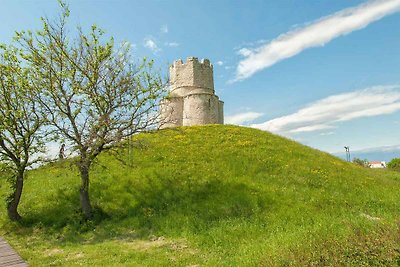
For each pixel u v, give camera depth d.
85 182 20.84
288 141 36.53
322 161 30.61
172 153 30.00
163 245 15.62
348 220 14.05
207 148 31.34
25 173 21.88
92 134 19.86
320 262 8.66
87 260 14.02
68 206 22.17
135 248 15.46
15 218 20.94
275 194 21.36
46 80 20.38
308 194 21.92
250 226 16.73
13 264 12.63
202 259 13.27
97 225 19.62
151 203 21.23
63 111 20.44
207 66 54.50
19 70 20.47
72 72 20.58
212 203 20.03
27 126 20.59
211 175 24.89
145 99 21.38
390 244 8.40
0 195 26.47
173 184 23.58
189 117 50.12
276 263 9.58
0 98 20.25
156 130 23.27
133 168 26.94
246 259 11.35
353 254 8.60
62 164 20.53
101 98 20.73
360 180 27.05
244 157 28.81
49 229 19.72
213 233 16.28
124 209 21.08
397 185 29.47
